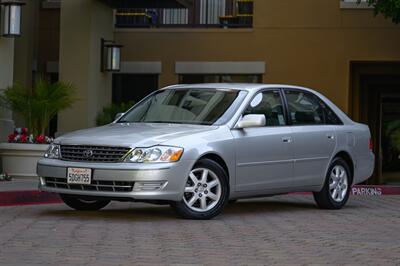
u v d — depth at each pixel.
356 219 12.90
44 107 17.94
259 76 24.55
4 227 10.97
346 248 9.84
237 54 24.48
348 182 14.71
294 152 13.41
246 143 12.54
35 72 25.19
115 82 25.17
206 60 24.62
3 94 18.33
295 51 24.25
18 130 17.97
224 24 24.75
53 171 11.87
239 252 9.34
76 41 21.97
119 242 9.83
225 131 12.31
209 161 11.97
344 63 24.11
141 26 24.92
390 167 27.06
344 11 24.06
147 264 8.48
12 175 17.48
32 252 9.08
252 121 12.39
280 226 11.75
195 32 24.67
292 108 13.70
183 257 8.92
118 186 11.41
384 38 23.94
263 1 24.33
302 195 17.70
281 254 9.28
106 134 11.93
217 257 8.98
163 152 11.45
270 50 24.33
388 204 15.88
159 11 24.95
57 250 9.22
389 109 26.80
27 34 24.19
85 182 11.55
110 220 11.93
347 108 24.05
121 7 23.00
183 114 12.86
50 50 25.17
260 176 12.83
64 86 18.33
